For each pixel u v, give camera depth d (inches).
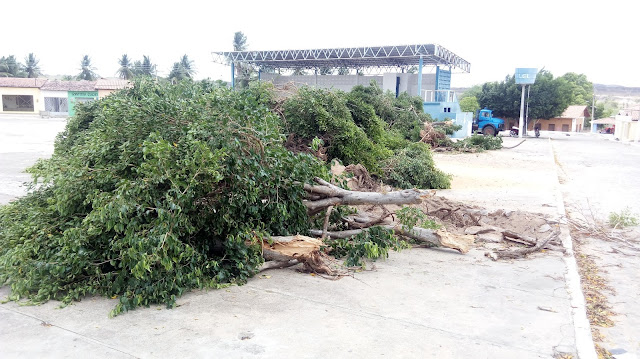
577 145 1467.8
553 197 481.4
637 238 336.5
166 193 195.6
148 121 231.1
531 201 457.1
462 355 154.5
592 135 2447.1
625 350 168.2
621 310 205.5
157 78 413.1
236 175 216.2
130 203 185.3
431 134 984.3
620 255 293.3
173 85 390.6
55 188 239.1
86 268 191.6
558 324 180.7
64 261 183.6
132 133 228.7
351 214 303.1
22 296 194.7
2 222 237.9
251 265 221.8
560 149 1278.3
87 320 173.6
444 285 221.5
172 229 192.4
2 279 196.7
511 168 745.6
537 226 342.0
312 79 2016.5
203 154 200.4
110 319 174.6
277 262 237.9
